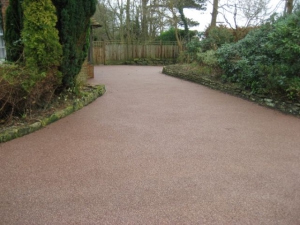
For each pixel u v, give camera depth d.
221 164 3.07
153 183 2.63
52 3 4.81
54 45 4.64
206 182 2.65
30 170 2.87
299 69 5.56
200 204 2.29
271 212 2.19
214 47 10.56
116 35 21.66
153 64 18.92
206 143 3.72
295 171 2.92
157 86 8.87
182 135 4.04
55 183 2.61
